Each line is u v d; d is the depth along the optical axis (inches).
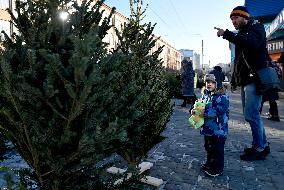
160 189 157.6
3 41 110.9
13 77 91.0
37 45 105.0
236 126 349.1
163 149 241.4
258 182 170.4
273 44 789.9
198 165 199.8
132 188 116.3
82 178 113.7
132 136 130.7
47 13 111.0
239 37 205.3
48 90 91.1
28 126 98.3
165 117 171.2
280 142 266.7
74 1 120.5
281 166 199.0
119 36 173.9
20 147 103.7
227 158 217.3
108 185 116.6
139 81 158.7
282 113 460.4
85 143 92.5
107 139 96.4
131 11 175.9
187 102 599.2
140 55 169.8
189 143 263.3
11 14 113.5
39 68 100.3
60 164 98.1
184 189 158.6
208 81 180.1
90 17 121.8
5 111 95.7
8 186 101.7
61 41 105.7
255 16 586.6
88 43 88.6
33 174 109.4
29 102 97.1
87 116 101.7
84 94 89.7
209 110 176.2
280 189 160.6
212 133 176.2
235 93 956.6
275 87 207.5
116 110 113.3
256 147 210.7
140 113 120.7
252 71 208.4
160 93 168.2
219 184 166.6
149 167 189.6
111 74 103.4
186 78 535.2
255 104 209.2
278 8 556.1
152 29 176.1
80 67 86.5
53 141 98.0
